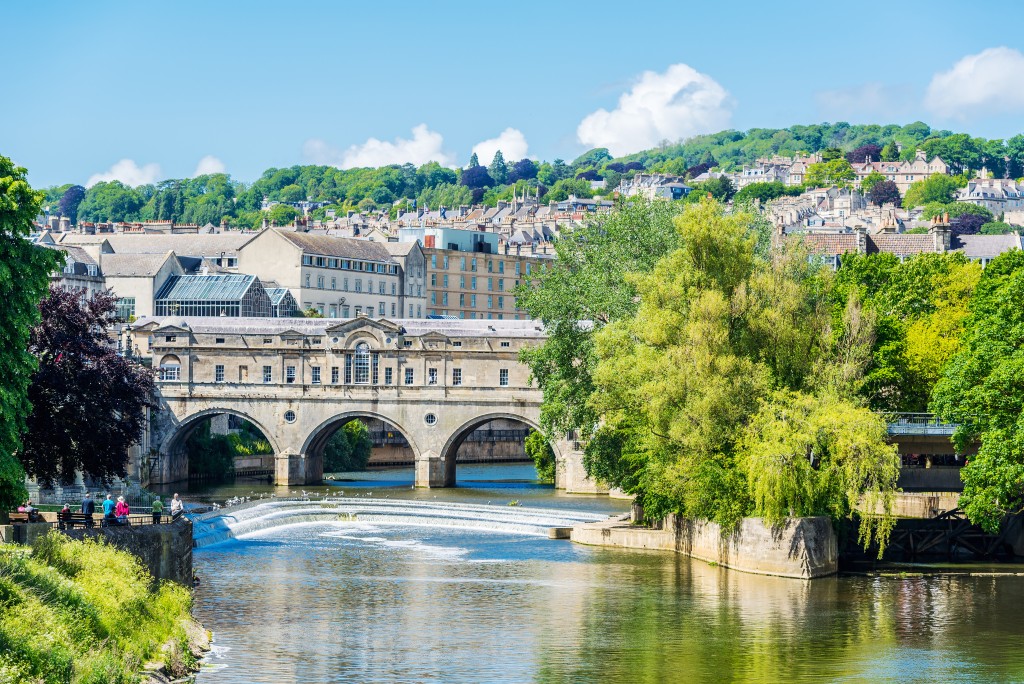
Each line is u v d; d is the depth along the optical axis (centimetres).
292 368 19450
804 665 8550
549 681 8188
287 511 15125
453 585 11062
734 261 12212
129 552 9044
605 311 14025
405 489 18875
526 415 18950
